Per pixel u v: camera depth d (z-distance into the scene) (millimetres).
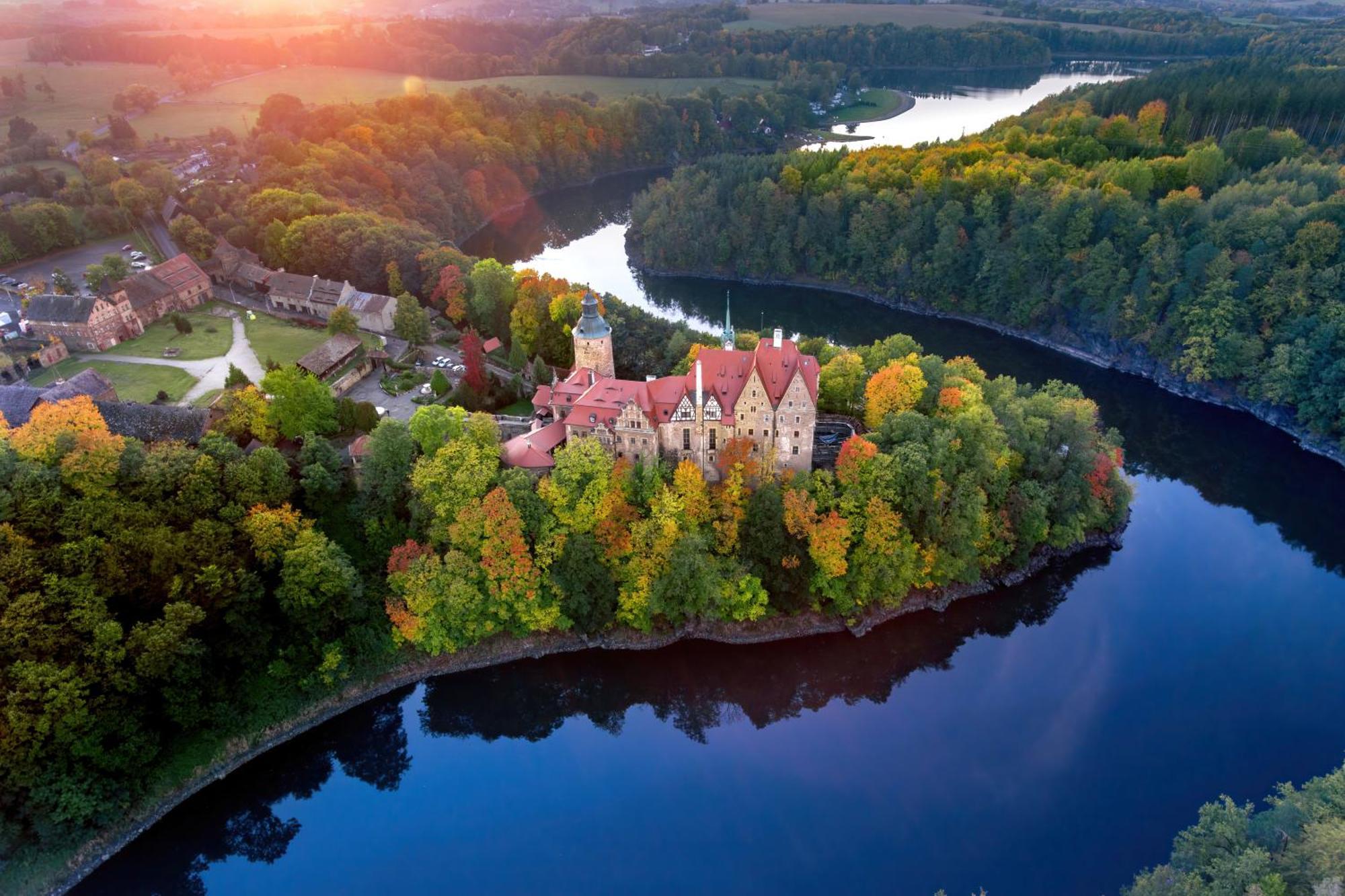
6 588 90938
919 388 131375
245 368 162250
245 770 103625
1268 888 69062
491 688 115875
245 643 104125
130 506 103188
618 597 116562
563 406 134750
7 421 123375
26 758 88312
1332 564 138375
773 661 118562
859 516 116875
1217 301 184750
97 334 167750
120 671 93625
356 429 137000
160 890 94938
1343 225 176625
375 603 114125
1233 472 165750
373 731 111062
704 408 121875
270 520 106312
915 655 119875
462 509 109562
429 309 197375
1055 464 130625
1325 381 166750
